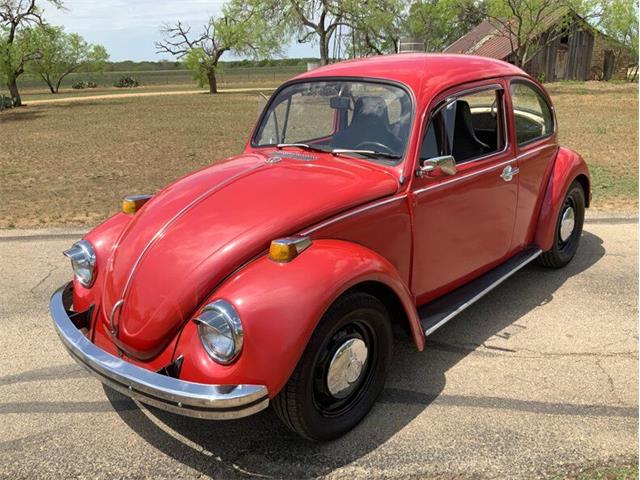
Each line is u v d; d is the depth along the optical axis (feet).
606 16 112.37
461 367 12.26
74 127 69.00
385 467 9.33
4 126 73.77
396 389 11.50
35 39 119.24
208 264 9.09
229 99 113.70
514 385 11.53
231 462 9.59
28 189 32.32
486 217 13.35
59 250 20.29
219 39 142.72
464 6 122.93
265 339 8.27
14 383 12.01
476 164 12.76
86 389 11.79
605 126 53.11
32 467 9.52
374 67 12.63
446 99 11.91
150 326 9.09
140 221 10.55
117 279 9.84
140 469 9.47
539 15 101.65
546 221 15.67
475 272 13.65
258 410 8.33
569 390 11.31
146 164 40.86
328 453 9.71
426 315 11.98
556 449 9.59
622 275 17.03
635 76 123.95
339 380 9.54
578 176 17.04
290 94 13.44
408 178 11.14
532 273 17.37
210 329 8.40
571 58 127.34
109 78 256.52
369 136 11.83
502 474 9.07
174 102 108.27
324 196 10.23
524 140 14.70
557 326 13.98
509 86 13.91
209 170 11.98
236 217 9.84
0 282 17.34
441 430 10.19
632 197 26.08
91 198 29.55
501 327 13.99
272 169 11.44
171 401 8.33
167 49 144.25
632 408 10.69
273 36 134.21
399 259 11.28
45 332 14.21
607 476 8.93
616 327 13.87
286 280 8.67
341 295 9.23
